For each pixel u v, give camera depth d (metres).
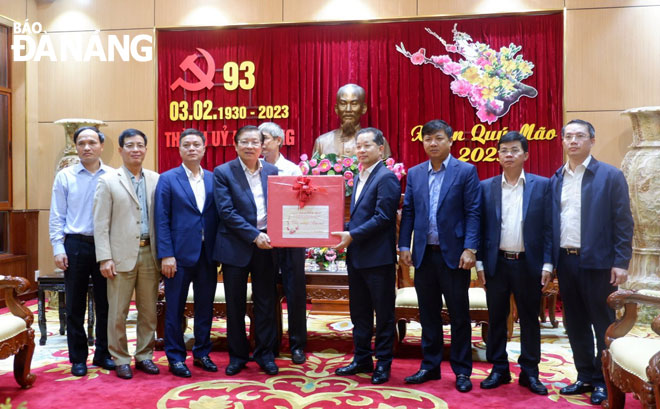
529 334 3.01
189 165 3.39
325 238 3.15
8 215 6.04
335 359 3.65
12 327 2.88
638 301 2.67
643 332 4.45
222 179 3.29
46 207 6.18
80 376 3.26
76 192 3.43
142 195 3.39
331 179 3.16
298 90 5.82
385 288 3.15
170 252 3.27
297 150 5.82
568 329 2.99
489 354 3.10
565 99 5.45
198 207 3.35
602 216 2.81
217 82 5.94
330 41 5.79
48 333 4.48
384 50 5.71
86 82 6.10
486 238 3.04
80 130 3.49
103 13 6.07
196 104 5.93
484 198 3.09
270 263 3.36
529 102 5.55
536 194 2.97
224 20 5.90
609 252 2.82
